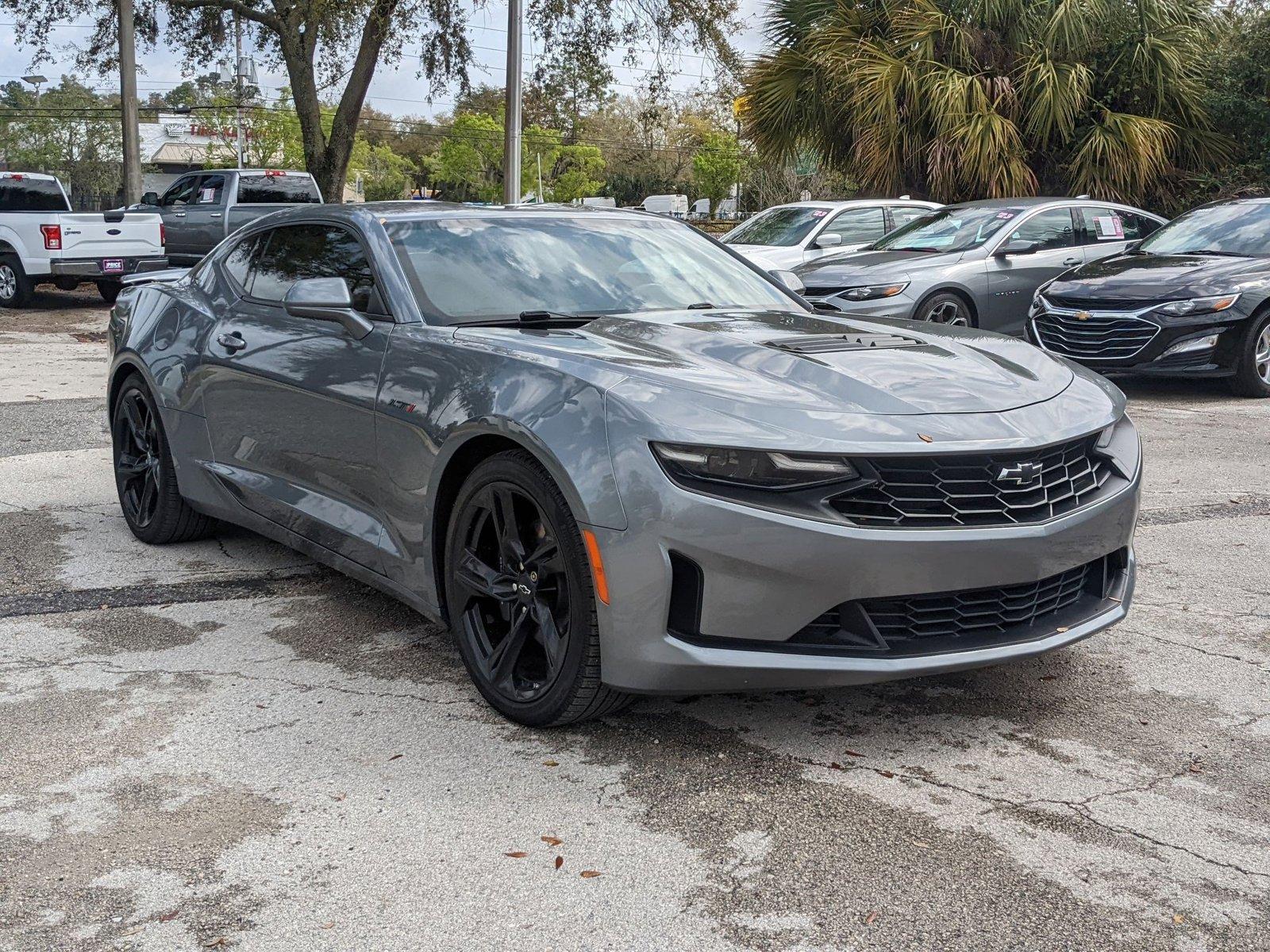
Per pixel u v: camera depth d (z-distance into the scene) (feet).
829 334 11.51
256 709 10.37
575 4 71.56
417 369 10.99
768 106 57.88
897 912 7.26
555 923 7.13
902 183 55.01
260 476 13.51
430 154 320.91
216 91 173.06
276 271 14.11
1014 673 11.35
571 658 9.39
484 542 10.48
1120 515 10.27
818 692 10.82
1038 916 7.23
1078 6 51.96
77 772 9.12
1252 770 9.27
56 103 211.61
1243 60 54.60
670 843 8.11
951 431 9.27
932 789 8.92
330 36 75.10
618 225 14.24
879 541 8.85
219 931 7.02
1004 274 34.22
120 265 54.08
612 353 10.11
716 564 8.76
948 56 54.08
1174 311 27.94
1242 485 19.49
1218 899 7.43
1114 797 8.80
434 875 7.67
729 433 8.86
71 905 7.29
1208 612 13.12
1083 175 52.39
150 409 15.43
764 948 6.88
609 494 8.93
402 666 11.46
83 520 17.03
